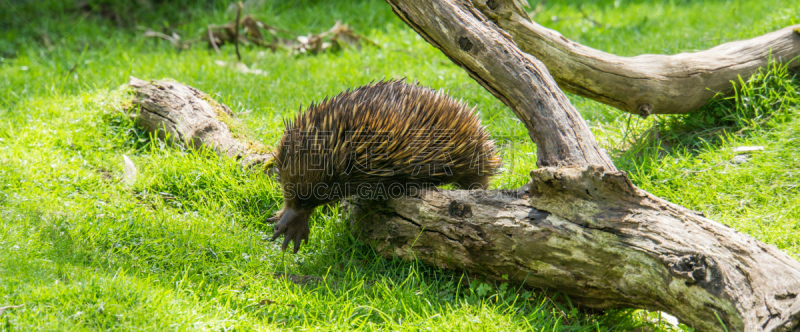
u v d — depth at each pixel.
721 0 11.39
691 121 5.68
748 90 5.42
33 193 4.49
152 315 3.01
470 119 4.11
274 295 3.62
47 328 2.77
